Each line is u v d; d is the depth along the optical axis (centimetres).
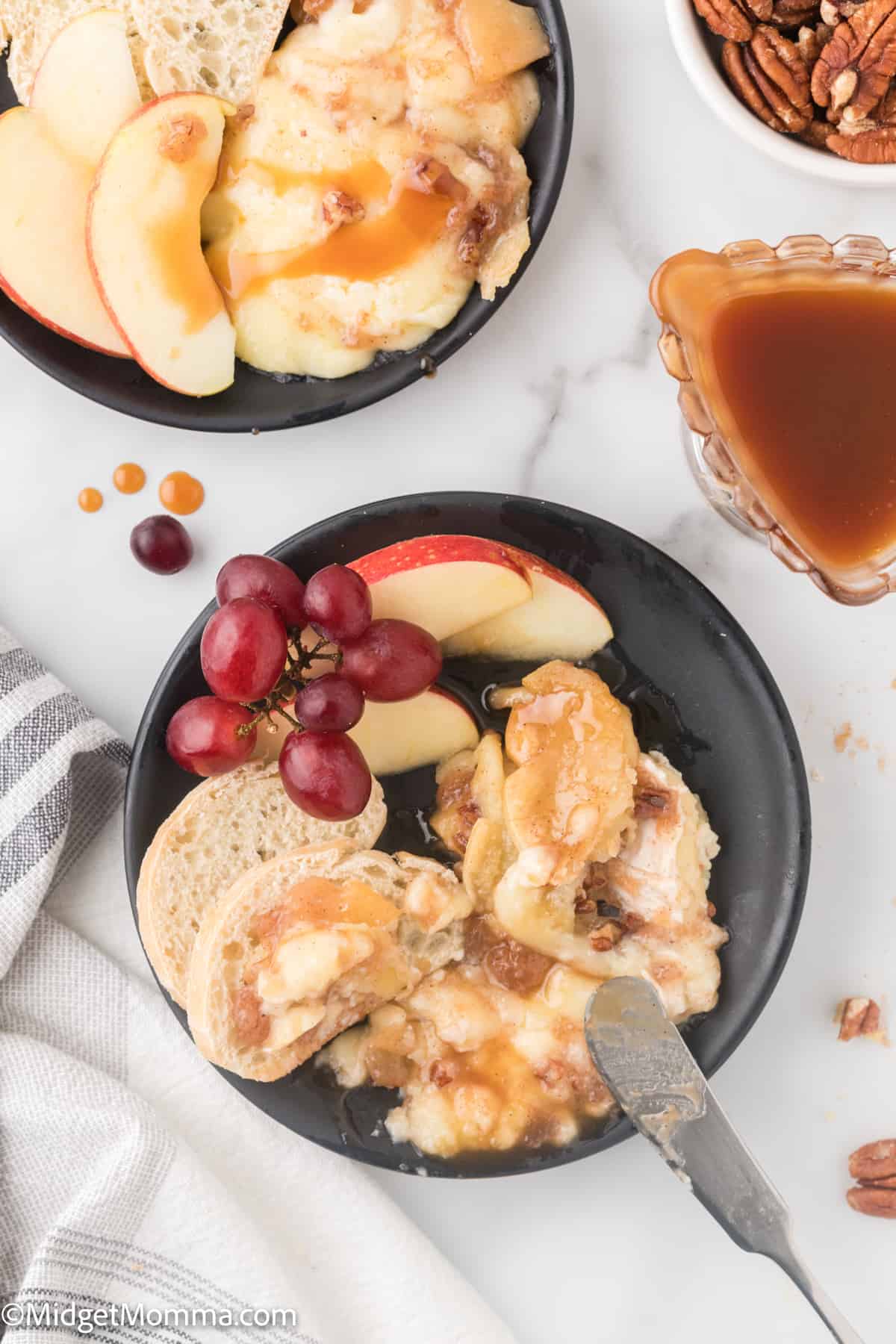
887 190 70
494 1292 72
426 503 68
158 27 67
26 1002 71
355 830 69
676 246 71
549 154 68
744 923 69
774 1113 72
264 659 64
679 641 69
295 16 68
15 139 68
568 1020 68
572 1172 72
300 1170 71
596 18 70
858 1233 72
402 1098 69
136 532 71
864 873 72
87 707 72
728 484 66
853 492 66
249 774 69
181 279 68
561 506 68
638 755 69
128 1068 71
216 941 67
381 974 68
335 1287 71
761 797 69
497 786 69
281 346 69
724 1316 72
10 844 70
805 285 65
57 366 69
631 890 69
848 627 71
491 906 69
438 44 67
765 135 66
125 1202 70
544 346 71
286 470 72
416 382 71
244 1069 68
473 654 70
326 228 68
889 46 65
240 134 68
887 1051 72
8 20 69
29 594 73
